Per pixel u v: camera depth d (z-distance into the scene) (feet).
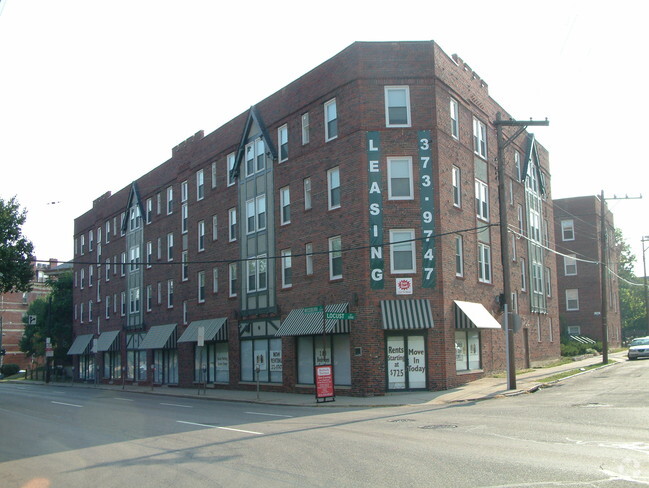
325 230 91.45
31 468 39.93
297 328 91.61
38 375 218.38
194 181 130.62
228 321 114.42
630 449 35.88
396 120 87.04
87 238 192.65
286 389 97.76
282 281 100.53
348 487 29.71
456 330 90.07
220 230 119.44
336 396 84.99
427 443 41.06
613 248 212.84
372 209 85.10
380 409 68.39
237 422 59.36
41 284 295.48
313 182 94.63
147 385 148.05
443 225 86.48
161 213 147.23
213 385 118.11
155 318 146.20
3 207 118.73
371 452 38.73
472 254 96.22
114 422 64.13
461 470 32.07
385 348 83.05
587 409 55.62
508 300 80.89
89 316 186.60
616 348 197.57
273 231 103.24
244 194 112.06
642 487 27.20
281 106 103.24
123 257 166.20
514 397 72.69
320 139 93.76
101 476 36.01
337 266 89.71
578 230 189.16
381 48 88.02
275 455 39.42
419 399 75.10
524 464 32.78
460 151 94.94
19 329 286.46
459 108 96.22
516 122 82.33
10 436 56.44
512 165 122.72
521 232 124.88
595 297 185.88
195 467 37.04
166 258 142.72
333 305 87.97
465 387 84.79
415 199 85.56
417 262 84.53
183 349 131.13
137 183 161.79
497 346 102.63
